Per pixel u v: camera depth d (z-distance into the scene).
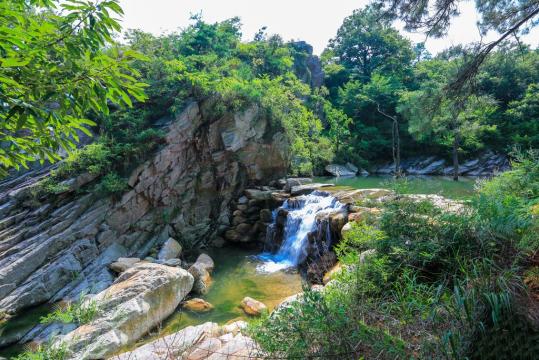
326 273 7.06
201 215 14.66
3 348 6.61
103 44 2.60
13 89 2.44
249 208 15.03
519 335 2.24
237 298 8.27
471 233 3.75
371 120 34.91
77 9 2.46
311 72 39.56
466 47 8.08
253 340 3.56
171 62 15.23
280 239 12.32
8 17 2.43
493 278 2.81
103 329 5.74
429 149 31.19
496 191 5.57
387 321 2.85
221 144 15.27
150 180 12.55
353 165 30.36
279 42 34.16
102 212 11.09
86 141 13.02
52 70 2.53
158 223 12.93
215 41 24.00
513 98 29.14
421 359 2.32
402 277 3.68
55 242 9.55
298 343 2.61
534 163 5.75
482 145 28.22
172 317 7.24
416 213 4.38
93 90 2.68
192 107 14.27
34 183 10.97
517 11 7.66
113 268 9.90
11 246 9.27
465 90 8.56
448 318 2.67
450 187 19.70
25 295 8.07
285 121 18.02
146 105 14.31
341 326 2.62
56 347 5.18
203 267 9.73
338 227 9.33
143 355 4.34
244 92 15.88
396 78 35.72
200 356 4.17
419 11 7.67
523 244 3.31
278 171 18.06
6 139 3.19
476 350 2.33
